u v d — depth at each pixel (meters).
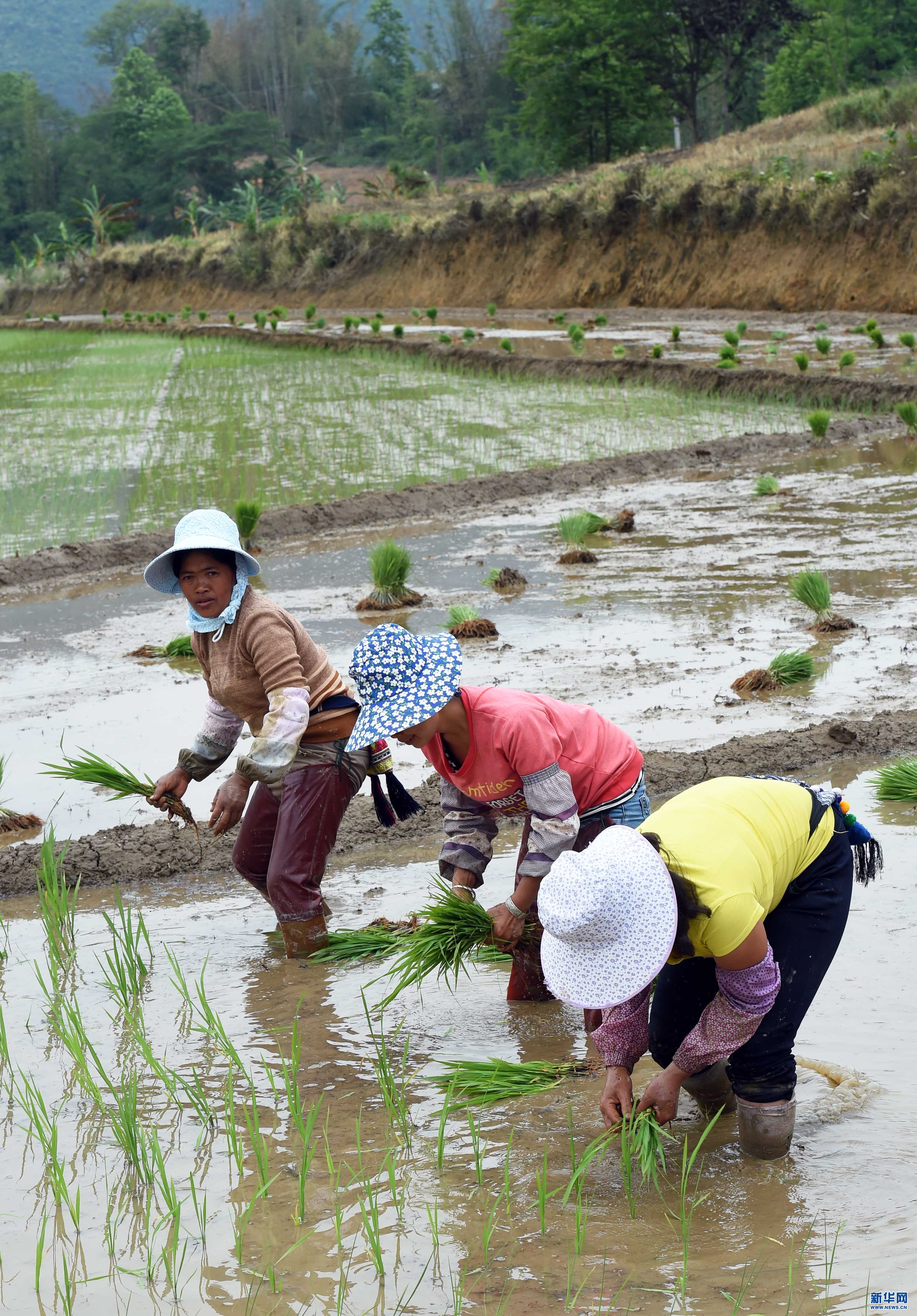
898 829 5.43
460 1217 3.16
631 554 11.42
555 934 2.89
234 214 88.62
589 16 66.75
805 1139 3.37
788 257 37.22
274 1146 3.57
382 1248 3.05
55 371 32.84
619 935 2.89
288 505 14.12
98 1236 3.18
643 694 7.53
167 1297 2.91
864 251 34.75
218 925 5.24
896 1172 3.19
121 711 7.88
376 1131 3.63
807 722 6.87
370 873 5.64
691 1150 3.40
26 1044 4.27
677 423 18.69
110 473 16.92
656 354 23.95
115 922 5.34
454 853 4.18
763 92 83.12
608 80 68.25
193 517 4.50
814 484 14.05
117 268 72.00
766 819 3.19
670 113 72.38
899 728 6.59
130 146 132.62
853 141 41.53
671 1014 3.43
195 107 153.88
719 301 39.19
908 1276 2.78
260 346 38.03
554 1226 3.10
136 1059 4.13
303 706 4.48
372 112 149.38
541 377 25.41
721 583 10.12
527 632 9.07
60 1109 3.84
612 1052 3.29
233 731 4.90
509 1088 3.70
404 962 4.24
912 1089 3.55
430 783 6.58
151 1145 3.41
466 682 7.95
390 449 17.80
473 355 28.27
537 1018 4.32
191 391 26.69
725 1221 3.06
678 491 14.29
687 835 3.09
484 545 12.30
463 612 9.18
